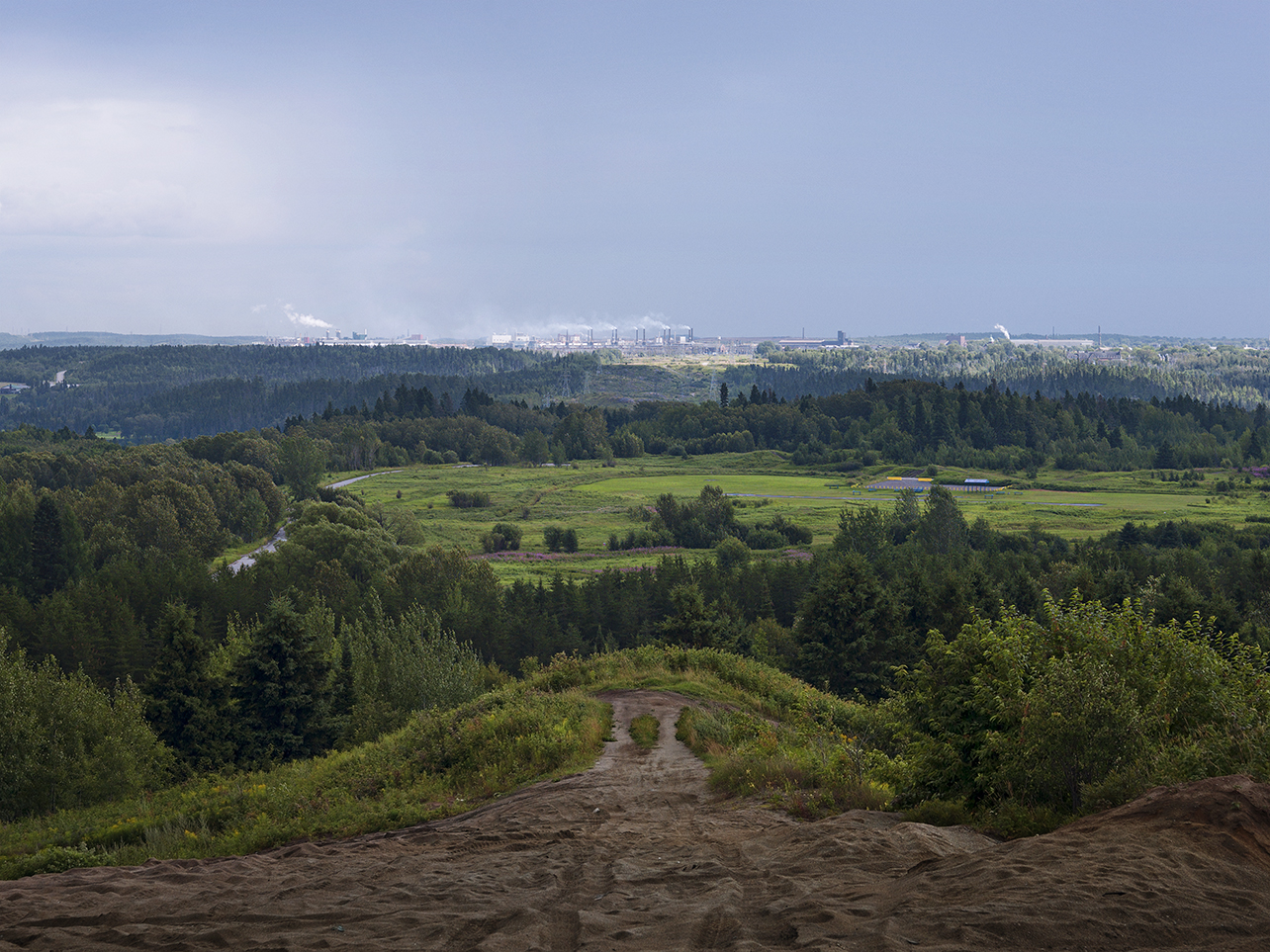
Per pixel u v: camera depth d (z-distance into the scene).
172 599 83.44
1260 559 77.12
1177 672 10.94
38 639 72.00
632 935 5.52
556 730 22.61
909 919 5.25
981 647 12.11
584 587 90.31
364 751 25.47
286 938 5.79
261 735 46.94
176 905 7.10
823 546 122.56
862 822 10.20
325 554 105.69
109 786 36.94
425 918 6.21
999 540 115.06
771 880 7.08
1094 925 4.81
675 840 9.92
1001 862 6.15
